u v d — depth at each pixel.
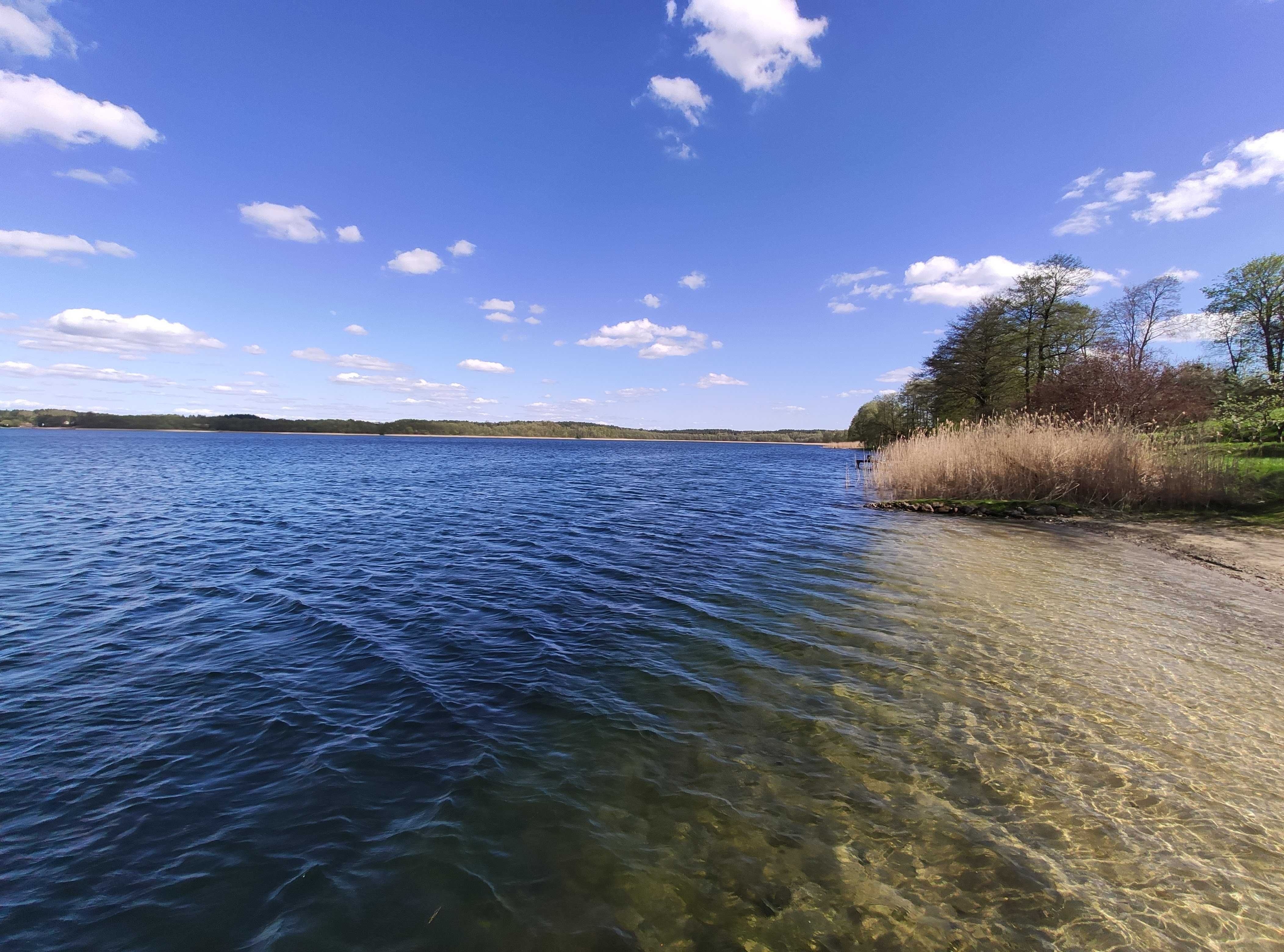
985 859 3.22
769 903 2.94
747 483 31.38
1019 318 34.66
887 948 2.66
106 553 11.85
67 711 5.16
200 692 5.53
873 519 16.91
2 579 9.73
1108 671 5.75
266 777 4.13
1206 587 9.02
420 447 92.94
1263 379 20.58
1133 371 26.08
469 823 3.59
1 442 78.25
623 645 6.65
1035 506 17.17
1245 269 29.69
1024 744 4.40
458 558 11.42
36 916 2.95
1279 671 5.77
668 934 2.77
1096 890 3.00
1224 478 15.91
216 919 2.93
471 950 2.71
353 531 14.70
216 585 9.41
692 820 3.59
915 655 6.21
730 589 9.00
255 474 33.00
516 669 5.99
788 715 4.93
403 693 5.46
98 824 3.65
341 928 2.86
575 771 4.14
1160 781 3.92
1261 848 3.29
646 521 16.59
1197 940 2.69
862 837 3.41
